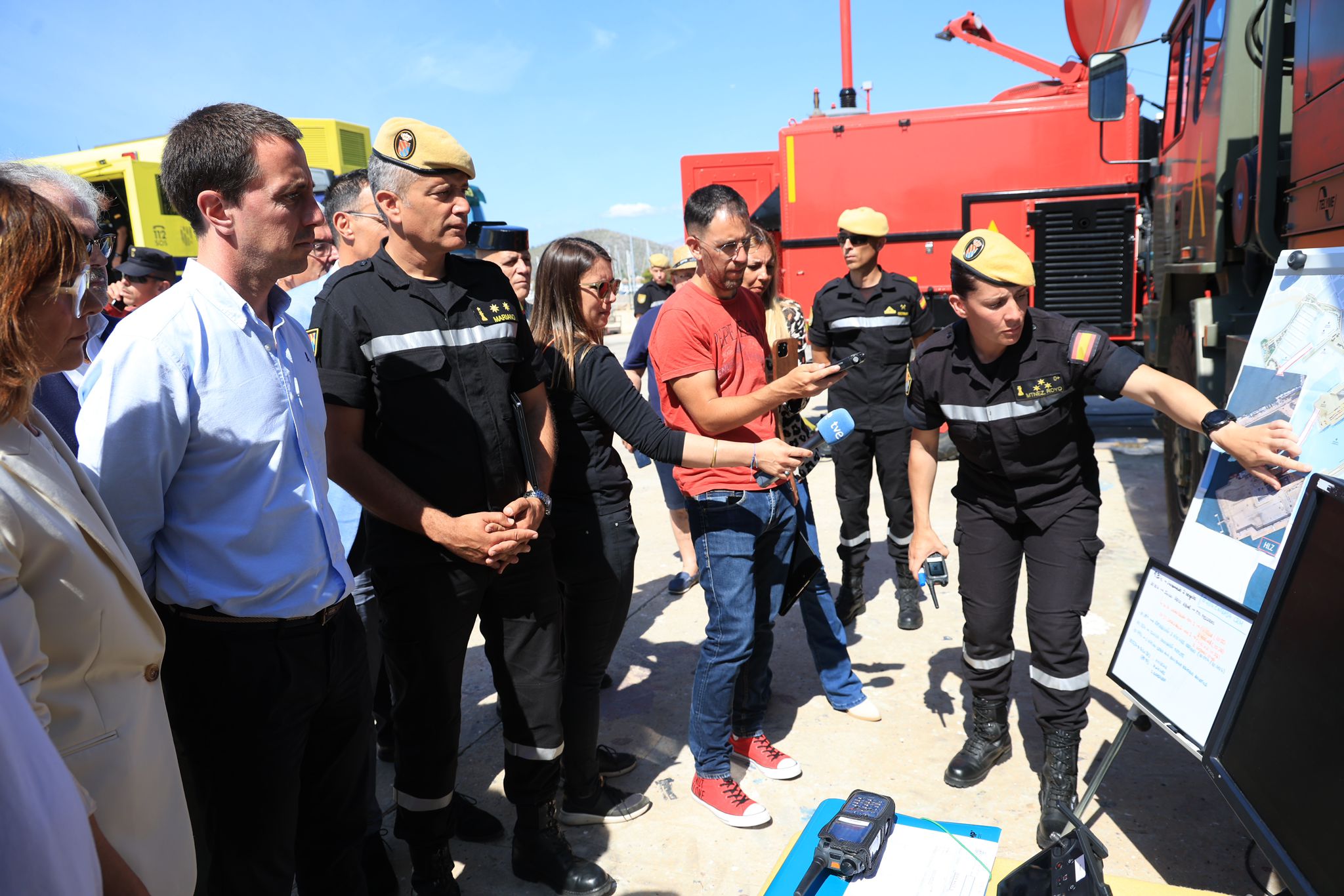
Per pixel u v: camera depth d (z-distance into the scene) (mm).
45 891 924
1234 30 3629
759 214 8633
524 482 2428
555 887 2557
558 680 2553
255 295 1839
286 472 1833
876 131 7543
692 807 2980
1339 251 1951
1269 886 2324
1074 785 2678
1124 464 7168
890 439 4211
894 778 3072
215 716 1783
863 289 4281
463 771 3297
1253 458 2051
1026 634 4211
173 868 1501
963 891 1582
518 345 2453
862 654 4090
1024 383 2543
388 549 2271
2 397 1148
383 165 2145
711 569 2801
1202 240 3984
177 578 1736
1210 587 2076
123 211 8102
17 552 1190
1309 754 1295
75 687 1320
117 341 1646
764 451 2453
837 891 1604
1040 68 7656
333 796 2070
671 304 2789
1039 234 7293
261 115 1759
